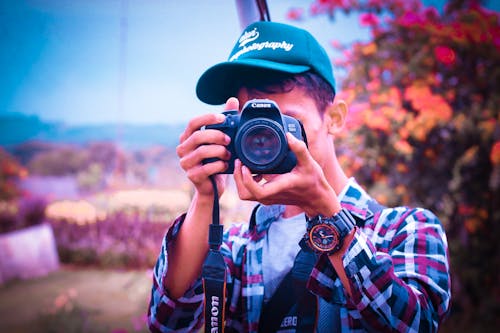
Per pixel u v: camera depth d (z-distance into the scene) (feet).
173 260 4.01
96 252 23.25
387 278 3.12
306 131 3.92
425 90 10.69
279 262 4.10
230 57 4.46
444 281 3.50
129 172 55.16
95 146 61.82
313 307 3.71
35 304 16.81
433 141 11.09
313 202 3.27
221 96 4.54
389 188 11.14
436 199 10.98
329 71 4.25
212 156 3.60
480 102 11.41
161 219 25.98
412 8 12.85
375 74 12.12
